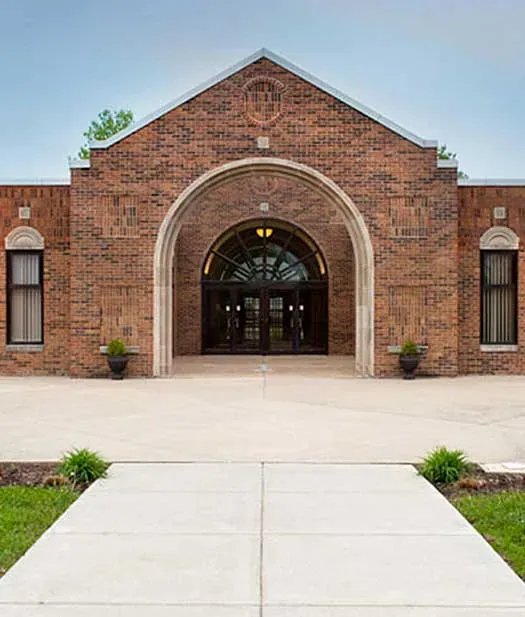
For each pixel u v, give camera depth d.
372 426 9.66
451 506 5.77
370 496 6.06
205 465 7.23
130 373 16.31
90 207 16.27
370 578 4.26
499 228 17.33
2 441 8.59
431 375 16.38
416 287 16.36
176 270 24.92
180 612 3.79
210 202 25.05
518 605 3.89
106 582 4.20
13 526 5.23
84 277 16.27
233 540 4.94
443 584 4.18
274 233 25.41
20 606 3.87
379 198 16.34
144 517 5.45
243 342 25.34
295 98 16.38
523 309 17.42
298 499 5.96
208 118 16.33
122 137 16.28
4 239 17.34
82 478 6.60
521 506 5.64
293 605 3.88
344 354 24.97
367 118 16.38
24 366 17.33
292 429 9.41
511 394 13.33
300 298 25.44
